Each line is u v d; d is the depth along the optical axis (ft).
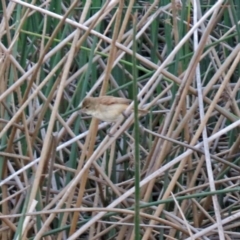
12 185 18.62
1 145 16.70
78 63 21.83
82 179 13.94
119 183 18.47
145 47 23.29
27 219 12.89
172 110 15.57
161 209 14.60
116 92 19.99
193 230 14.60
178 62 16.51
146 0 24.11
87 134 15.60
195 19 15.53
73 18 22.08
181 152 17.76
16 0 14.99
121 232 15.90
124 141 19.86
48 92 17.71
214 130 19.17
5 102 16.96
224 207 19.15
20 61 19.26
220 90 14.56
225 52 20.66
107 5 13.91
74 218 14.42
